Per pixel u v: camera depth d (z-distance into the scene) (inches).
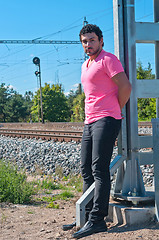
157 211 120.0
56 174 291.0
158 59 147.8
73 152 348.5
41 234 118.6
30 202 178.4
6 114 3275.1
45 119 2058.3
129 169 134.3
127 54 134.6
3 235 118.6
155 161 120.5
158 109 153.6
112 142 115.9
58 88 2132.1
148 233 108.3
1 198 176.6
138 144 134.8
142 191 131.4
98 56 118.3
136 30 135.9
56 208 163.5
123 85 112.8
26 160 378.0
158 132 118.4
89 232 112.5
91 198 123.1
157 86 138.6
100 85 116.5
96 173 115.7
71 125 964.6
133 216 119.5
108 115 115.4
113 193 137.3
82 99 1588.3
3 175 190.7
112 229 117.7
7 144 512.4
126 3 134.3
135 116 134.5
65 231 121.3
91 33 117.7
